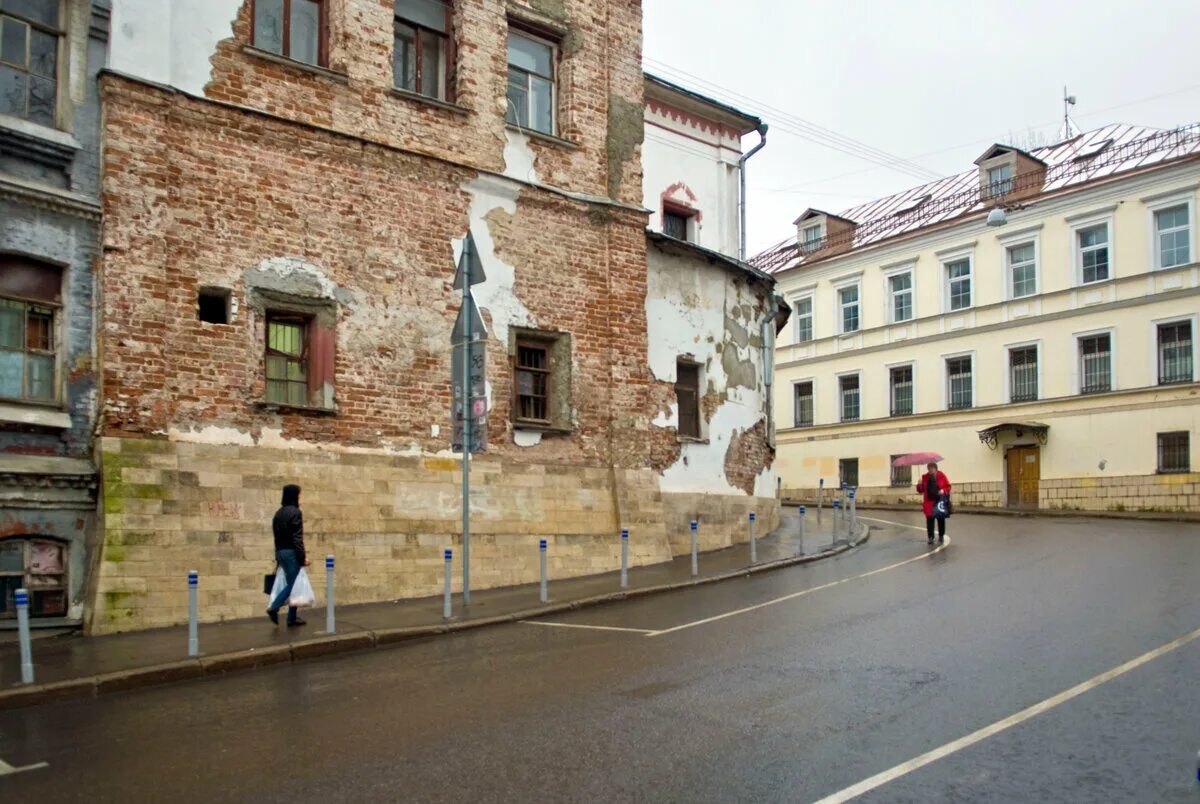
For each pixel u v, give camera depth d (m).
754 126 27.77
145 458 12.27
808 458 44.59
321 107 14.55
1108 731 6.75
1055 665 8.66
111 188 12.31
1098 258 34.88
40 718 8.16
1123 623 10.51
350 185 14.70
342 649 10.91
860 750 6.47
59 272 12.03
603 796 5.75
